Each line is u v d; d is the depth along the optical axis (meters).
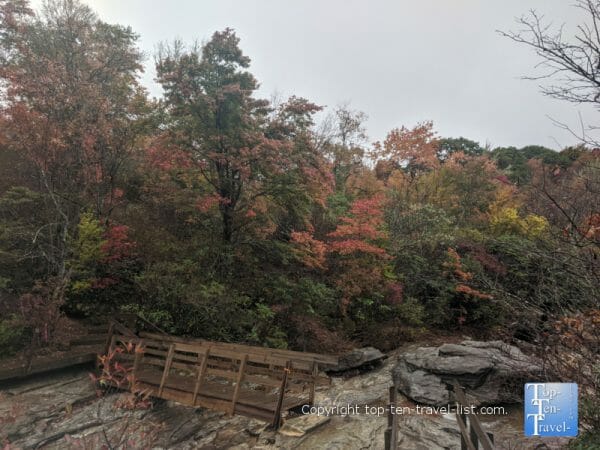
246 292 11.02
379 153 22.73
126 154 11.80
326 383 9.02
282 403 6.63
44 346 8.51
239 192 11.19
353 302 12.59
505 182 21.06
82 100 10.52
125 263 10.68
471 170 21.05
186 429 6.62
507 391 7.60
